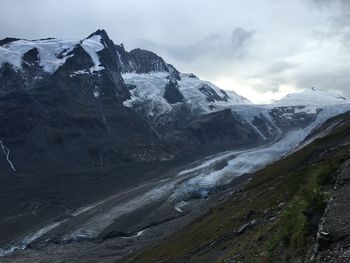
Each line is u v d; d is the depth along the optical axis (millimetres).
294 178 87750
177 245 115375
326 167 26859
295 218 25625
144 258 131000
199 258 74625
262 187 120125
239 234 62812
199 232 110938
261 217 63281
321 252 19531
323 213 23203
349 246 18797
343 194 22750
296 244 23703
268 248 27594
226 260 37812
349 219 20250
